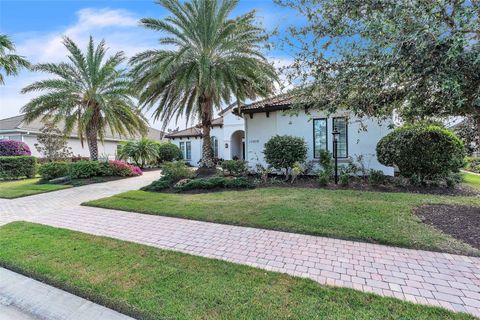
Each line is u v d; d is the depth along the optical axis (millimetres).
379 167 10352
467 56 3201
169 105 12266
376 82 3939
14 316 2688
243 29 10852
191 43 12047
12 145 16094
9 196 9156
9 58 12406
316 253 3930
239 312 2502
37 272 3377
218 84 10703
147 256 3852
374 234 4465
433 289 2918
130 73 11508
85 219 6055
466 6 3182
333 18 4121
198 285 3004
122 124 15766
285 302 2656
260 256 3855
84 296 2896
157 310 2566
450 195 7348
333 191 8133
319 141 11391
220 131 23609
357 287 2973
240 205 6691
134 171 16312
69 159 19250
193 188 9586
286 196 7555
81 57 13938
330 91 4730
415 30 3266
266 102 12391
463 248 3881
